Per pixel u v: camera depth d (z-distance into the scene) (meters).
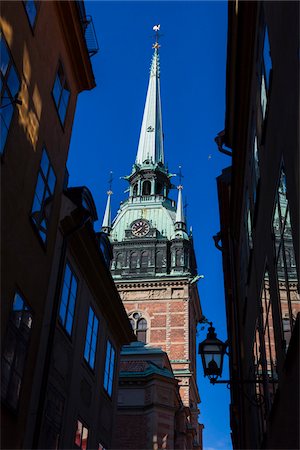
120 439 35.88
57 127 15.42
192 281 61.44
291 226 8.46
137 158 77.56
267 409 12.12
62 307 15.90
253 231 14.41
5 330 11.30
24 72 12.70
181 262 63.91
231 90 15.75
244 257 17.80
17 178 12.12
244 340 18.88
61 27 15.80
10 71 11.80
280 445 10.45
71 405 16.05
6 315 11.37
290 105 8.03
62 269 15.66
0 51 11.23
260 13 11.39
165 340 57.97
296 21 7.30
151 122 81.56
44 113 14.20
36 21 13.68
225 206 23.38
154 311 60.12
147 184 73.88
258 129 12.57
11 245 11.74
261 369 13.45
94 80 18.16
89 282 18.94
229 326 26.80
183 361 56.06
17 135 12.15
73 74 17.23
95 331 19.58
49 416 14.29
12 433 11.64
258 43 11.94
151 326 59.12
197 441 55.12
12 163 11.81
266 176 11.35
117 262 64.38
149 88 87.00
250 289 15.74
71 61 16.89
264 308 12.52
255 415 15.16
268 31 10.25
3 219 11.30
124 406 37.06
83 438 17.22
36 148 13.47
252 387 16.05
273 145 10.12
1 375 11.02
